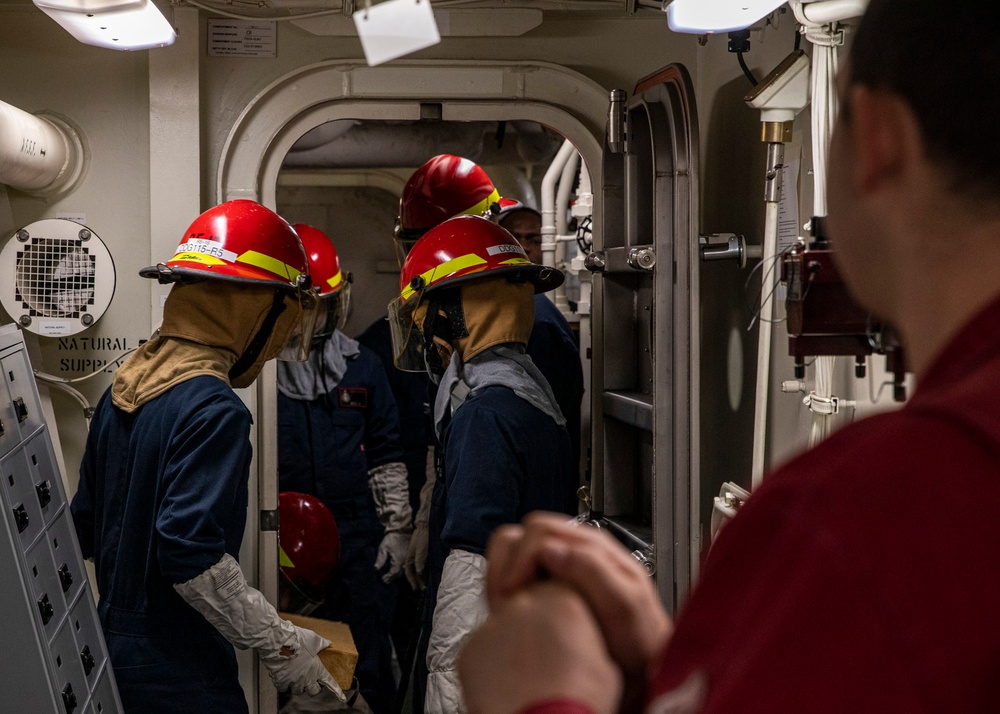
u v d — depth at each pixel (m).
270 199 2.79
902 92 0.48
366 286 5.02
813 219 1.43
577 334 3.42
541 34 2.80
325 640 2.30
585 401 3.09
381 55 0.91
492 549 0.55
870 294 0.53
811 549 0.41
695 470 1.98
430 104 2.79
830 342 1.37
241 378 2.32
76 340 2.81
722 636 0.45
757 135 2.28
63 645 1.89
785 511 0.44
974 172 0.46
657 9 2.72
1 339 1.96
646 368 2.58
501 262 2.24
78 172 2.77
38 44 2.77
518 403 2.11
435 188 3.07
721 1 1.77
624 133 2.31
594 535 0.54
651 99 2.16
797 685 0.40
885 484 0.41
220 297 2.20
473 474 2.00
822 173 1.74
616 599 0.50
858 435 0.45
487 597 0.55
